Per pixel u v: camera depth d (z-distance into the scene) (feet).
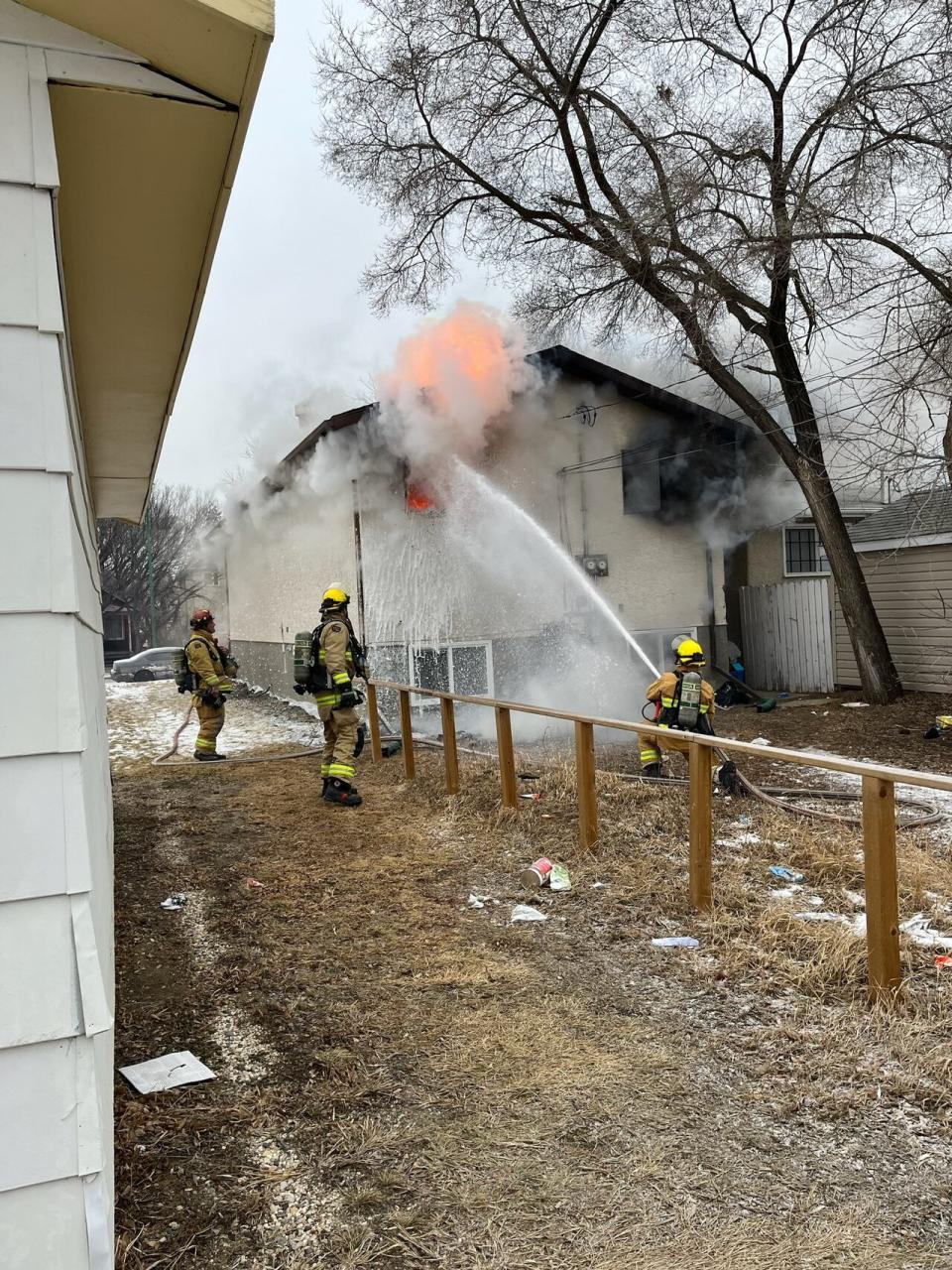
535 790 24.64
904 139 35.73
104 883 9.05
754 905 15.69
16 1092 5.52
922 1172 8.36
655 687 25.66
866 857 11.85
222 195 7.50
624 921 15.34
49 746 5.67
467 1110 9.53
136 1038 11.41
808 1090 9.76
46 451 5.75
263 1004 12.35
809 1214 7.74
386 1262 7.23
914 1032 10.83
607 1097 9.74
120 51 5.95
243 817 24.27
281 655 53.47
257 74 5.93
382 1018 11.82
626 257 39.78
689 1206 7.87
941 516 43.19
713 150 39.50
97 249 8.46
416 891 17.37
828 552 42.83
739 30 40.04
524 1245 7.41
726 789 23.84
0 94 5.73
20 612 5.65
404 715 27.73
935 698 41.70
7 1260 5.45
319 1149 8.84
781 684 51.72
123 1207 7.89
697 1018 11.66
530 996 12.44
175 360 11.82
